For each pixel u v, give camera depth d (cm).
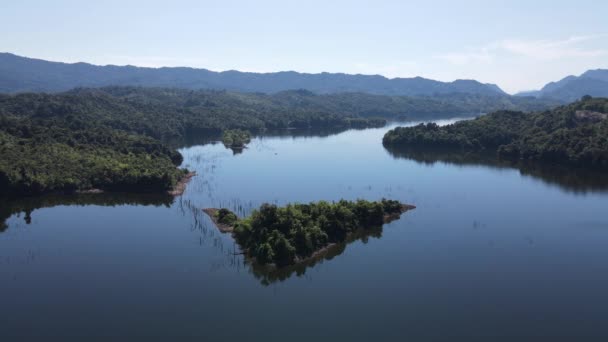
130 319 9362
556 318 9412
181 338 8719
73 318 9412
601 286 10775
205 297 10244
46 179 18700
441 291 10544
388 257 12456
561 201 17962
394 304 9956
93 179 19688
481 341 8650
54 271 11575
